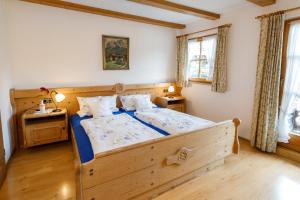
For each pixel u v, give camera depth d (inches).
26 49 121.3
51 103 130.5
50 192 78.2
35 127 113.2
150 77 177.5
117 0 119.3
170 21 167.6
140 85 167.2
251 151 117.6
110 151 61.6
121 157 64.1
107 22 147.3
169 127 100.4
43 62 127.5
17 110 120.2
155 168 73.7
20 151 117.2
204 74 165.2
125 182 66.7
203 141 88.4
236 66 136.3
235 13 133.3
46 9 124.1
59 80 134.6
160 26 174.6
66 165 100.5
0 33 99.9
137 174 69.2
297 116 108.3
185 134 80.7
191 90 178.7
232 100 141.7
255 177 90.0
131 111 145.3
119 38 153.6
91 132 92.4
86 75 144.3
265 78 112.8
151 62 175.5
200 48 165.8
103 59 148.9
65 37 132.7
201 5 127.5
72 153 114.7
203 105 167.8
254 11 121.4
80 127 108.1
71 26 133.9
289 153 109.2
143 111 137.5
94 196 60.7
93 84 148.1
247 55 128.3
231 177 89.8
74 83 140.3
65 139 123.9
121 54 156.9
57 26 129.0
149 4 116.0
